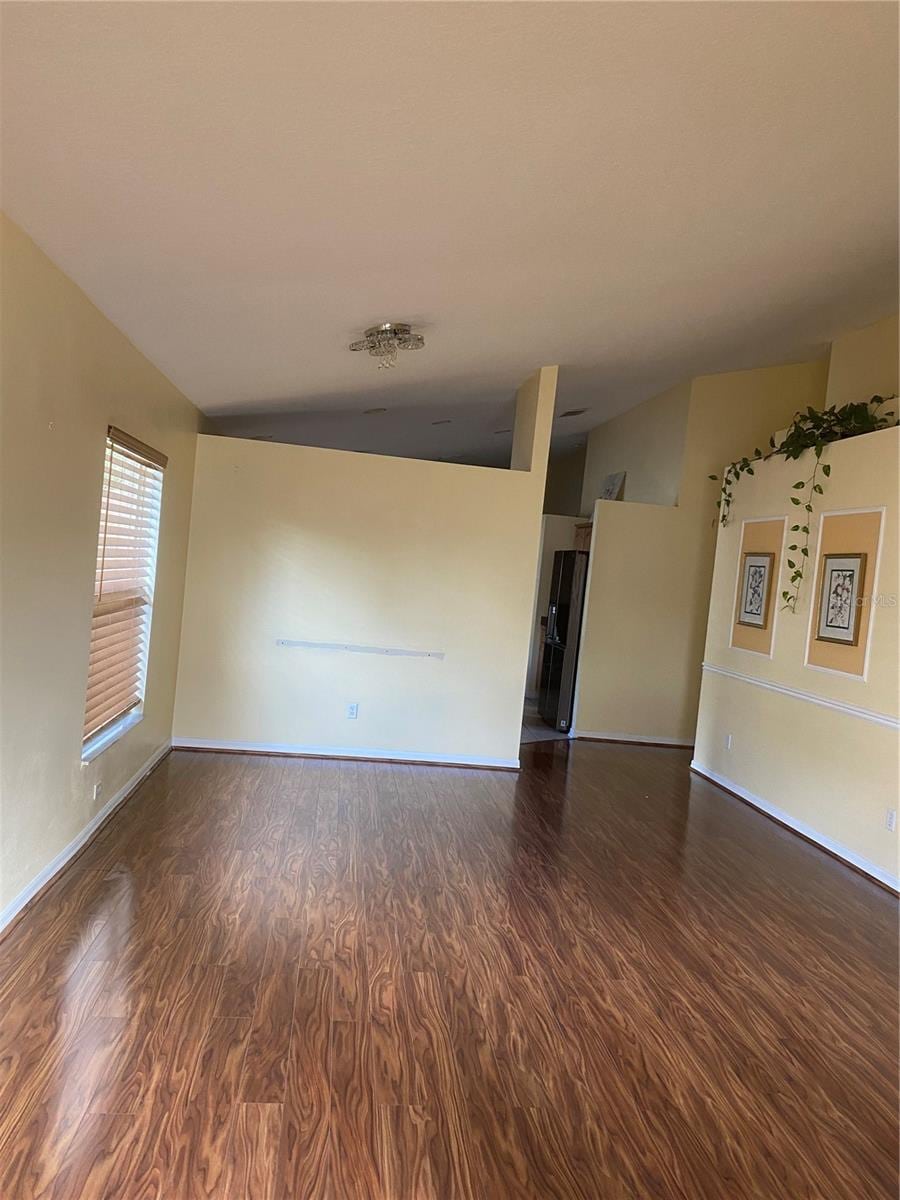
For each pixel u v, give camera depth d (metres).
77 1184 1.67
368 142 2.04
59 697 2.99
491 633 5.46
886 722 3.95
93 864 3.30
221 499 5.19
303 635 5.30
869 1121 2.10
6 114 1.75
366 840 3.89
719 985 2.77
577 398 6.90
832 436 4.70
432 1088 2.08
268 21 1.53
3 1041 2.11
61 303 2.68
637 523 6.77
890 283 3.99
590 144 2.21
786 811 4.78
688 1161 1.90
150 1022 2.25
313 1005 2.41
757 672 5.27
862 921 3.43
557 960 2.85
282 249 2.71
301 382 4.93
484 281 3.34
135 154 1.96
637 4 1.61
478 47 1.69
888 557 4.05
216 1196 1.67
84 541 3.11
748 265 3.52
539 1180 1.80
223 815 4.05
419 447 9.22
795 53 1.84
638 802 5.05
